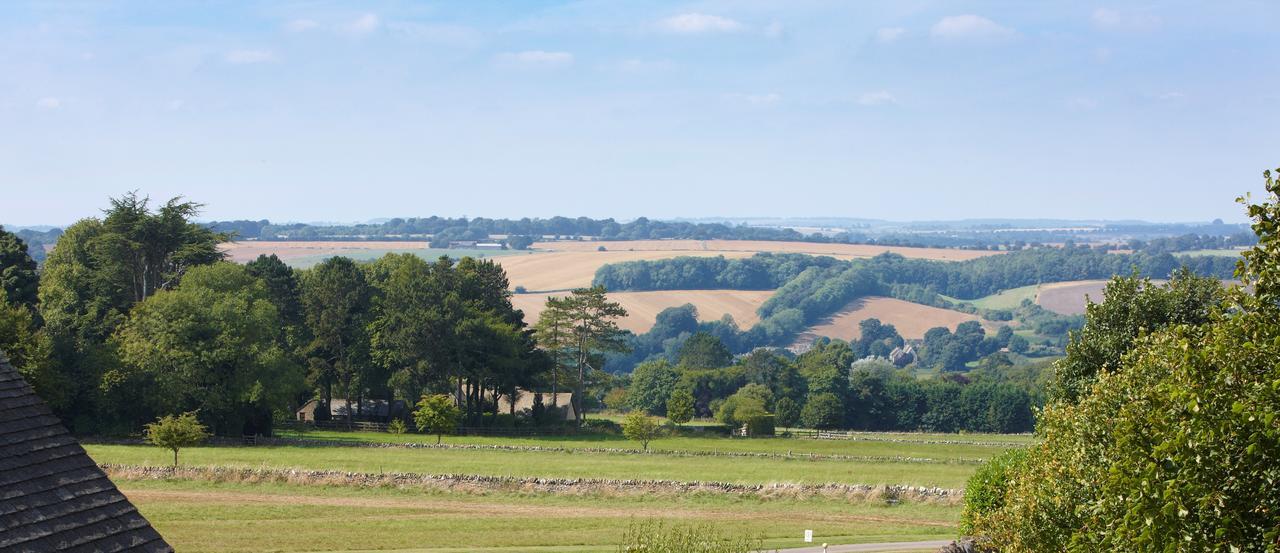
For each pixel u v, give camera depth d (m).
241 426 107.19
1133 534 21.25
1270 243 20.78
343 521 59.06
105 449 88.50
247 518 58.84
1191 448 19.56
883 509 67.56
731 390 187.88
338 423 123.88
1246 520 19.09
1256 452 18.78
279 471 72.88
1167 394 21.69
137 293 125.50
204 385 104.44
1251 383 20.03
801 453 100.19
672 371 188.12
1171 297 46.88
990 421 176.38
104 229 124.31
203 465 76.00
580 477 77.81
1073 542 25.41
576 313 141.88
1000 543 34.38
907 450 106.38
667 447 106.88
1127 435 22.05
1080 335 48.72
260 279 127.00
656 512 65.06
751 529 59.22
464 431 117.12
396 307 127.25
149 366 103.00
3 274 112.69
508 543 53.53
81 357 104.44
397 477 72.75
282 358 110.25
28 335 94.56
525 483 72.19
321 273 133.62
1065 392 47.94
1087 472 28.41
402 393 129.62
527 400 149.25
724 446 108.62
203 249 125.88
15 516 15.84
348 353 129.62
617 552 49.31
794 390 182.25
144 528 17.92
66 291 121.12
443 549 51.44
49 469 17.19
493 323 130.38
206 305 108.31
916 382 185.38
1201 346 22.42
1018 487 35.00
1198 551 19.36
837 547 53.12
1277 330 20.19
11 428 17.20
